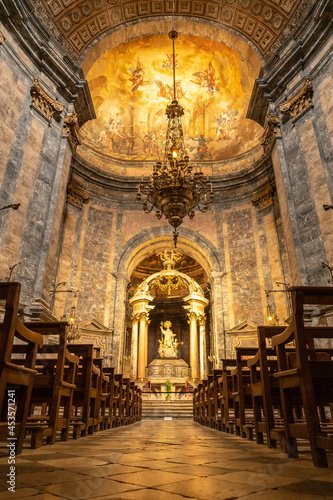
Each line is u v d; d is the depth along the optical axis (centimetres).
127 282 1945
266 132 1398
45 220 1154
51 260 1161
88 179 1958
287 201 1185
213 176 2016
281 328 434
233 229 1928
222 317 1775
